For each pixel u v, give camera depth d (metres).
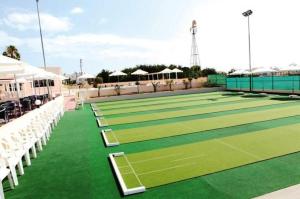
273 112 13.48
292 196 4.08
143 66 59.19
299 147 7.38
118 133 10.72
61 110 16.42
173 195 4.96
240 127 10.43
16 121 7.66
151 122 12.92
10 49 44.25
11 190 5.64
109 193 5.23
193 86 33.62
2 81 18.33
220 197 4.77
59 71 39.38
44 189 5.59
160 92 29.08
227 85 30.89
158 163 6.81
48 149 8.75
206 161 6.71
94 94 29.17
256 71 26.72
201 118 13.13
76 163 7.17
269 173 5.69
